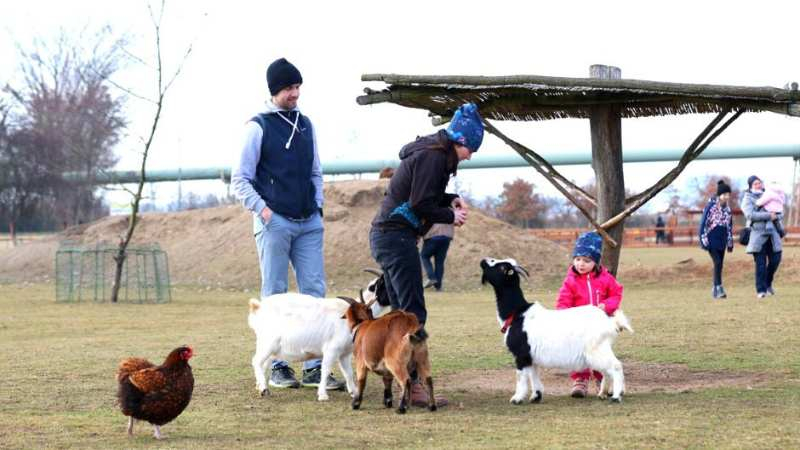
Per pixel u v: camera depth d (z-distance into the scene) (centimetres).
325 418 913
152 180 6506
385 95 1119
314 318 1031
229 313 2250
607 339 953
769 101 1056
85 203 5784
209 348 1489
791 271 2897
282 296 1054
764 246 2245
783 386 1040
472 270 3070
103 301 2695
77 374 1216
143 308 2427
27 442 803
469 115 973
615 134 1134
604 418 873
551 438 787
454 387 1093
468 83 1059
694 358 1264
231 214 3803
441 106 1195
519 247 3275
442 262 2852
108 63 6438
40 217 6066
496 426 852
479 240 3256
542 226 7712
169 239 3766
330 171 6419
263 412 950
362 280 3052
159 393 795
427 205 975
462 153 980
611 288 1063
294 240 1152
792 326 1598
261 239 1131
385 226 1002
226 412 950
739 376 1123
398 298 1011
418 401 975
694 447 741
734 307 1992
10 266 3816
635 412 900
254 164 1113
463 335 1602
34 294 3031
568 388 1085
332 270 3125
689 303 2153
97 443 799
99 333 1789
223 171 6494
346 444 788
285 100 1131
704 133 1120
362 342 961
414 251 1004
